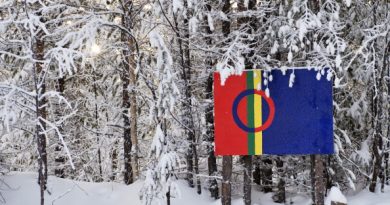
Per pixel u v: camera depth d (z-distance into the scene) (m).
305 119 10.28
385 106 13.67
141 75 11.86
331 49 10.70
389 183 14.23
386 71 13.50
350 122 14.19
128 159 14.33
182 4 11.12
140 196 11.17
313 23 10.71
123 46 13.34
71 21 13.14
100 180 18.83
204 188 13.55
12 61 12.84
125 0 12.68
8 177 12.30
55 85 15.56
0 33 11.21
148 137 16.19
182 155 13.35
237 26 13.02
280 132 10.32
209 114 13.17
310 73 10.30
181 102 12.61
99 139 16.78
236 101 10.44
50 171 18.09
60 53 10.88
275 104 10.35
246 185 11.69
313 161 11.43
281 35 12.11
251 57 12.36
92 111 17.41
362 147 13.73
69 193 12.20
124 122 14.34
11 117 9.28
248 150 10.39
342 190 14.10
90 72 16.73
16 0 11.45
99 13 12.30
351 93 13.64
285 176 13.63
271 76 10.36
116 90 16.23
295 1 11.82
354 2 13.30
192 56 13.68
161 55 10.91
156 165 11.22
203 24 12.89
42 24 9.70
